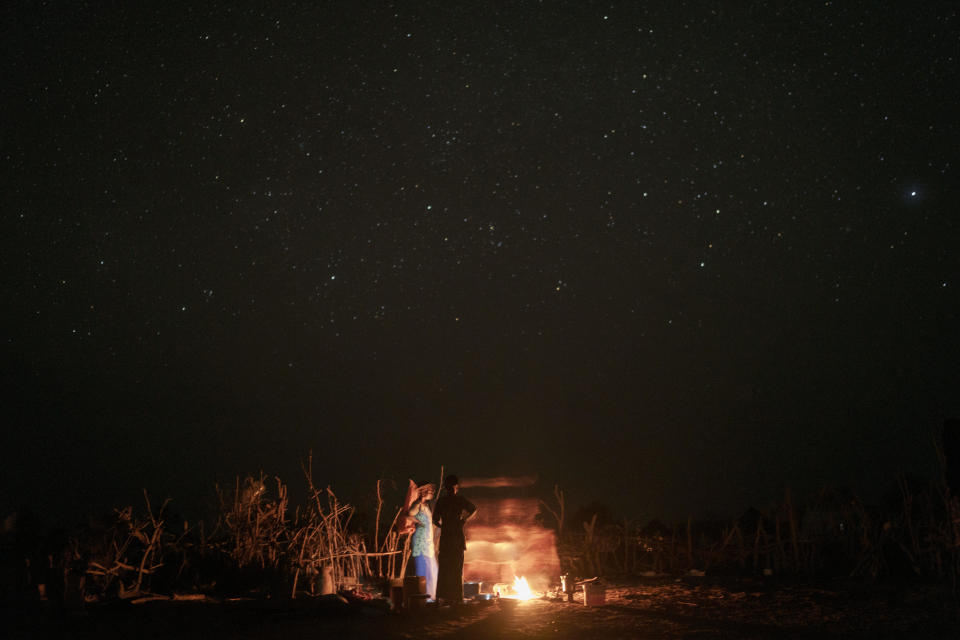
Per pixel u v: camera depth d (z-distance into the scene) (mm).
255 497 10930
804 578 10766
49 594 8750
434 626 8000
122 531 9922
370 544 11922
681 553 12695
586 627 7684
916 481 11438
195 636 7344
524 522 11523
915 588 9328
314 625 7996
